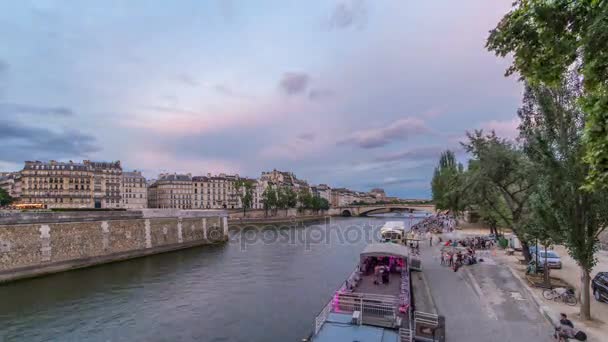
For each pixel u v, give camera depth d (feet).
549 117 48.88
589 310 47.91
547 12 19.75
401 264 80.69
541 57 22.12
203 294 86.07
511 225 84.69
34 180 305.32
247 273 110.63
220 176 470.80
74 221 120.06
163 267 122.42
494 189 92.63
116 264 128.88
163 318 68.85
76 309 74.64
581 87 45.39
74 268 117.60
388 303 53.78
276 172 579.07
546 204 52.39
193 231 182.09
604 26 17.01
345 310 52.90
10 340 58.80
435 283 74.79
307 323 65.51
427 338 44.55
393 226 169.07
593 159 19.63
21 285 95.71
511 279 75.10
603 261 87.66
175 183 417.90
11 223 100.53
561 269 82.23
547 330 47.21
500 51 23.63
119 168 372.38
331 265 122.21
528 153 55.21
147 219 152.35
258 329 62.69
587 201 46.39
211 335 60.18
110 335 60.64
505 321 50.85
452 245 133.80
